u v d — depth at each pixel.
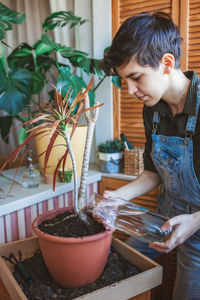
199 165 1.01
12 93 1.50
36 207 1.35
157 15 0.90
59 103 0.91
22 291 0.86
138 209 0.99
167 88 0.97
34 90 1.81
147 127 1.22
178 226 0.90
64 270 0.89
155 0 1.54
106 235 0.88
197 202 1.06
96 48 1.79
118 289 0.86
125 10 1.66
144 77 0.87
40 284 0.93
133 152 1.61
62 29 1.97
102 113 1.83
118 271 1.00
